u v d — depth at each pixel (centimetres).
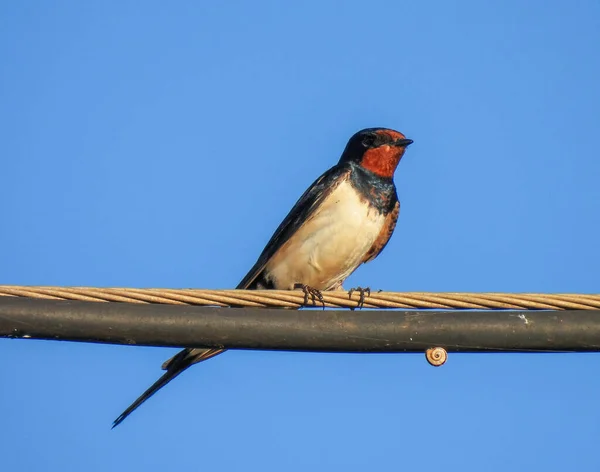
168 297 959
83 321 933
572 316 970
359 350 970
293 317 963
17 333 927
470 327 967
